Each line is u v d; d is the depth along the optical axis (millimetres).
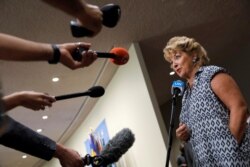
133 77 3408
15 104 853
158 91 5129
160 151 3021
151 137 3164
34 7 2314
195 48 1828
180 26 3254
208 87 1595
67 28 2668
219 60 4812
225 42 4164
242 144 1468
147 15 2869
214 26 3531
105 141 4328
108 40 3086
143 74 3207
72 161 1024
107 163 1127
